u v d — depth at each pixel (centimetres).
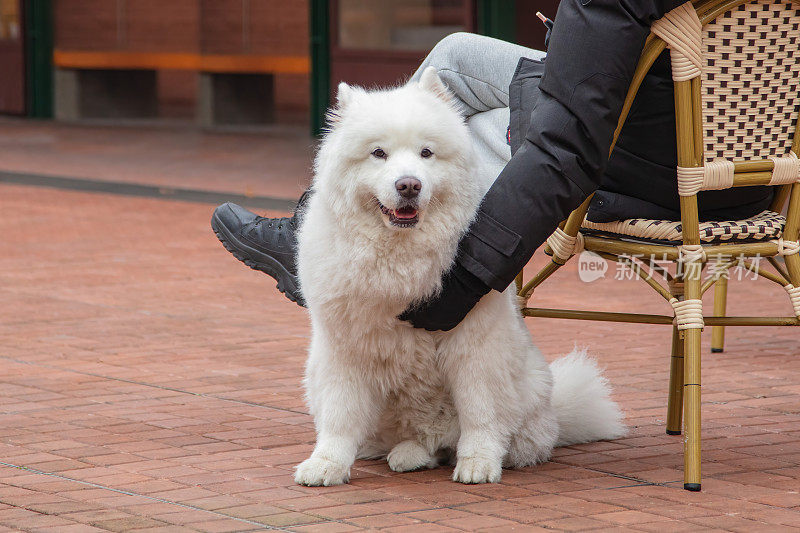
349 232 418
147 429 533
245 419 555
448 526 387
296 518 397
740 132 441
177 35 2994
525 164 430
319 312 431
